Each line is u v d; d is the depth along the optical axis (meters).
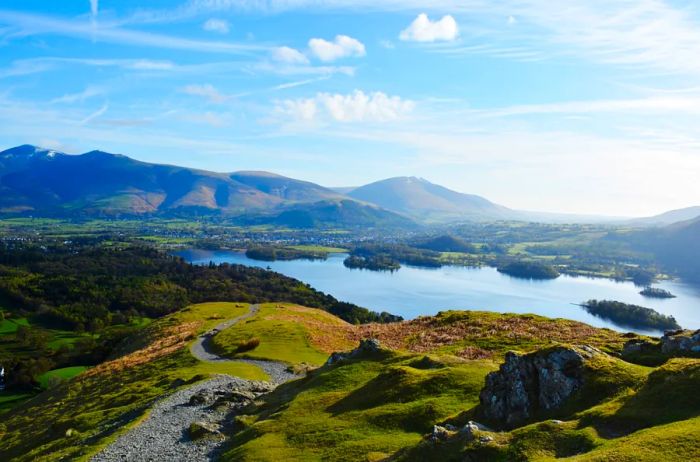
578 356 27.44
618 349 42.44
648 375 24.41
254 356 70.88
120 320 198.12
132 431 39.72
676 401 21.39
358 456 27.23
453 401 32.56
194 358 73.75
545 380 26.88
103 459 34.62
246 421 39.28
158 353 86.31
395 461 23.73
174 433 38.84
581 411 24.22
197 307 142.00
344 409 36.25
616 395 24.19
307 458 28.58
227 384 53.47
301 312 130.00
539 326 61.62
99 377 80.00
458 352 54.16
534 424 22.77
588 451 19.39
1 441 58.31
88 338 168.75
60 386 85.12
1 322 191.12
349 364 48.66
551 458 19.27
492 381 28.56
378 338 72.69
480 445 21.67
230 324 110.00
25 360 141.62
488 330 62.91
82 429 47.53
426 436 24.69
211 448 35.34
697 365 23.19
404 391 36.00
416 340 64.38
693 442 17.30
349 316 194.50
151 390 56.81
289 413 37.47
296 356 70.88
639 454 17.27
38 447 46.06
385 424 31.39
